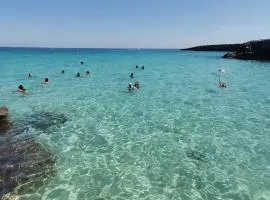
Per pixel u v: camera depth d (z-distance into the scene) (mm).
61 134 12859
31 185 8422
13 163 9727
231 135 12922
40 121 14789
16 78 31188
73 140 12148
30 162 9891
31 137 12336
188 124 14531
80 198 7875
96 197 7941
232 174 9352
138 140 12250
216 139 12414
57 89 24797
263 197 8062
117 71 41312
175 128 13898
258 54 63594
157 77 34219
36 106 18109
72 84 27891
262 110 17422
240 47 72062
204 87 26453
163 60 71250
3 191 8008
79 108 17766
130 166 9820
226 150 11250
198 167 9805
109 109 17578
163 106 18453
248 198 8000
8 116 15305
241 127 14070
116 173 9312
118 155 10703
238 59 68688
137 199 7871
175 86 27031
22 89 22688
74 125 14227
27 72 37375
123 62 62094
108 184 8633
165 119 15414
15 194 7914
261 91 24141
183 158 10508
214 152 11055
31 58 71125
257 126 14227
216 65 53062
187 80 31484
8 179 8664
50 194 8008
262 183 8797
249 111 17203
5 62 54688
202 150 11234
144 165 9914
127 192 8211
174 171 9508
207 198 7977
